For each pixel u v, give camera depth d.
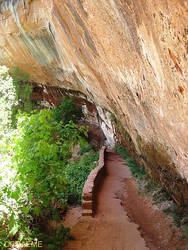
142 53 3.87
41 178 4.41
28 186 4.46
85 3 4.94
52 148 4.27
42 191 4.40
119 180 9.51
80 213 6.35
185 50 2.54
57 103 20.36
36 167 4.15
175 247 4.64
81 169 10.51
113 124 15.07
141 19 3.24
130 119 8.33
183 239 4.76
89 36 6.32
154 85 4.04
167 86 3.43
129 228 5.45
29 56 15.70
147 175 9.14
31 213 4.79
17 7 12.70
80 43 7.62
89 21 5.45
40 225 4.93
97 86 10.31
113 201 7.21
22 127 4.37
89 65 8.70
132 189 8.48
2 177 4.16
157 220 5.86
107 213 6.32
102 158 11.80
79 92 16.47
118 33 4.41
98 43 5.97
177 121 3.65
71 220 5.92
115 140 16.52
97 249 4.59
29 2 12.04
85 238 4.99
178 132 3.85
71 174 9.63
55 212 5.51
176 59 2.80
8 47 16.11
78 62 9.73
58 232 4.89
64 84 16.36
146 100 5.09
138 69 4.57
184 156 4.34
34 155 4.13
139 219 6.21
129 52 4.47
